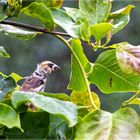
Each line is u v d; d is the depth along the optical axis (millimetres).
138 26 16172
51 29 3965
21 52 15781
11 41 15672
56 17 3936
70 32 3893
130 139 3752
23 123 3771
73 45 4012
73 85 4012
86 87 4000
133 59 3824
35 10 3959
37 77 4035
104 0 3969
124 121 3771
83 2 3961
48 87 15523
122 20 3994
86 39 3898
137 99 3889
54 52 16375
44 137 3768
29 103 3793
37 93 3809
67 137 3775
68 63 16281
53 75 15711
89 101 4004
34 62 15914
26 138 3768
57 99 3770
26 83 4020
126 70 3814
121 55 3830
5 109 3744
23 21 14500
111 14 3996
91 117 3775
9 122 3727
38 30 3986
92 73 3998
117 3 15594
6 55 4023
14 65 15562
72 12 3943
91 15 3959
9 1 3979
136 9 16266
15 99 3730
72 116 3719
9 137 3768
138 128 3770
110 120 3773
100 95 13875
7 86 3850
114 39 16297
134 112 3785
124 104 3891
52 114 3770
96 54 14875
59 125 3783
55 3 4070
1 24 4004
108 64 3988
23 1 3967
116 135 3752
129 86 3986
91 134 3754
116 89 3998
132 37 16312
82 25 3895
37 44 16156
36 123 3771
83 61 4012
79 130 3760
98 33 3889
